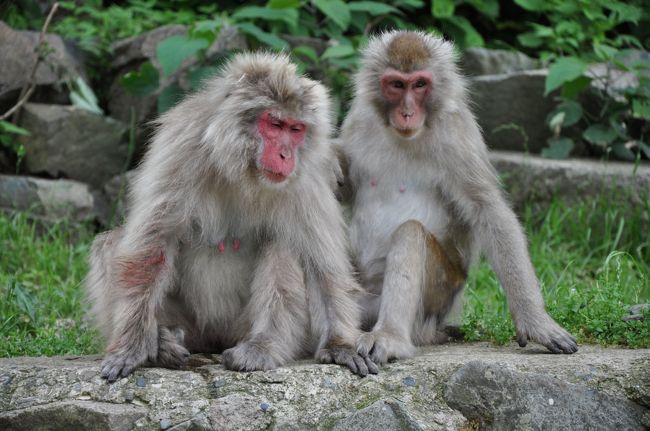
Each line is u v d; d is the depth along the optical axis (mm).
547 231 16406
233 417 8797
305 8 20203
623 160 18219
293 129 9445
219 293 10023
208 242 9836
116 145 18344
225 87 9562
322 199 9930
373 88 11305
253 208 9742
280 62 9625
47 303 13703
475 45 20297
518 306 10352
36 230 16750
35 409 8961
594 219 16562
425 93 11023
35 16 20344
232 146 9297
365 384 9078
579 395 8922
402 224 10562
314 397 8945
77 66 18875
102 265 10141
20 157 16766
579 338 10883
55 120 17812
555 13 20141
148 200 9477
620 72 18641
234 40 18578
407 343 9930
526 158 17703
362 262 11367
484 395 8938
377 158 11359
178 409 8867
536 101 18578
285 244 9906
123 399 8984
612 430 8867
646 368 9062
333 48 17938
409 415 8781
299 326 9781
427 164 11180
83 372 9234
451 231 11320
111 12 19891
